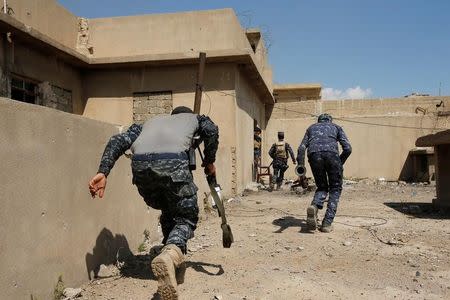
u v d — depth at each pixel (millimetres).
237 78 12133
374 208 8633
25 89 10312
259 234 5973
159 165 3453
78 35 12844
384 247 5211
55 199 3480
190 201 3572
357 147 17781
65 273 3594
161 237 5883
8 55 9414
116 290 3705
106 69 12562
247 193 12391
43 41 9898
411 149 17438
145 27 12695
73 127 3785
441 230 6242
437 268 4355
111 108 12539
